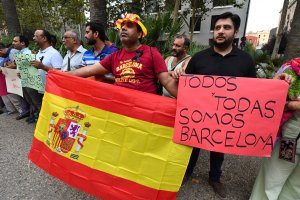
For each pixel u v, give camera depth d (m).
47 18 17.86
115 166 2.09
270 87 1.84
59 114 2.28
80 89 2.18
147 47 2.17
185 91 1.92
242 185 2.88
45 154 2.35
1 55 5.23
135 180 2.04
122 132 2.06
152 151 2.00
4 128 4.36
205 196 2.66
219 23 2.17
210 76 1.89
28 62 3.83
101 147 2.12
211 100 1.90
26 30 18.59
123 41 2.12
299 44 5.89
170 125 1.96
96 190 2.15
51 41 3.88
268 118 1.87
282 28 9.88
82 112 2.18
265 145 1.91
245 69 2.22
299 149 2.12
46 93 2.37
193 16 16.28
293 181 2.29
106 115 2.10
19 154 3.38
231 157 3.54
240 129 1.89
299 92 2.00
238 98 1.87
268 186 2.29
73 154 2.21
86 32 3.11
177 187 1.98
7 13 9.01
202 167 3.25
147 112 1.99
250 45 6.49
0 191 2.60
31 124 4.56
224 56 2.24
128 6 14.12
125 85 2.18
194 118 1.92
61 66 3.73
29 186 2.70
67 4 16.53
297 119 2.04
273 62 6.51
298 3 5.79
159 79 2.16
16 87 4.39
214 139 1.92
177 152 1.96
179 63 3.13
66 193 2.60
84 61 3.27
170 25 4.75
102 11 6.07
